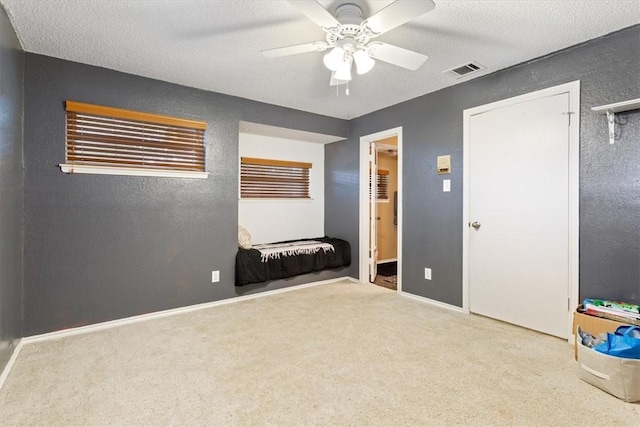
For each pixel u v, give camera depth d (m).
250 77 3.08
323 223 5.15
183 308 3.30
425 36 2.32
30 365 2.17
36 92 2.59
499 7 1.97
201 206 3.41
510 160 2.87
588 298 2.42
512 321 2.88
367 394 1.85
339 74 2.17
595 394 1.83
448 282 3.38
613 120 2.26
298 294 3.91
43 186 2.63
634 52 2.19
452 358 2.27
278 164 4.67
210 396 1.83
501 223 2.94
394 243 6.31
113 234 2.94
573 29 2.22
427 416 1.66
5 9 2.00
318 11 1.68
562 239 2.56
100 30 2.25
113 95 2.91
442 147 3.41
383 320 3.02
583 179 2.43
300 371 2.10
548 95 2.61
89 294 2.83
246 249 3.85
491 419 1.63
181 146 3.29
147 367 2.15
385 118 4.07
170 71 2.94
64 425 1.59
